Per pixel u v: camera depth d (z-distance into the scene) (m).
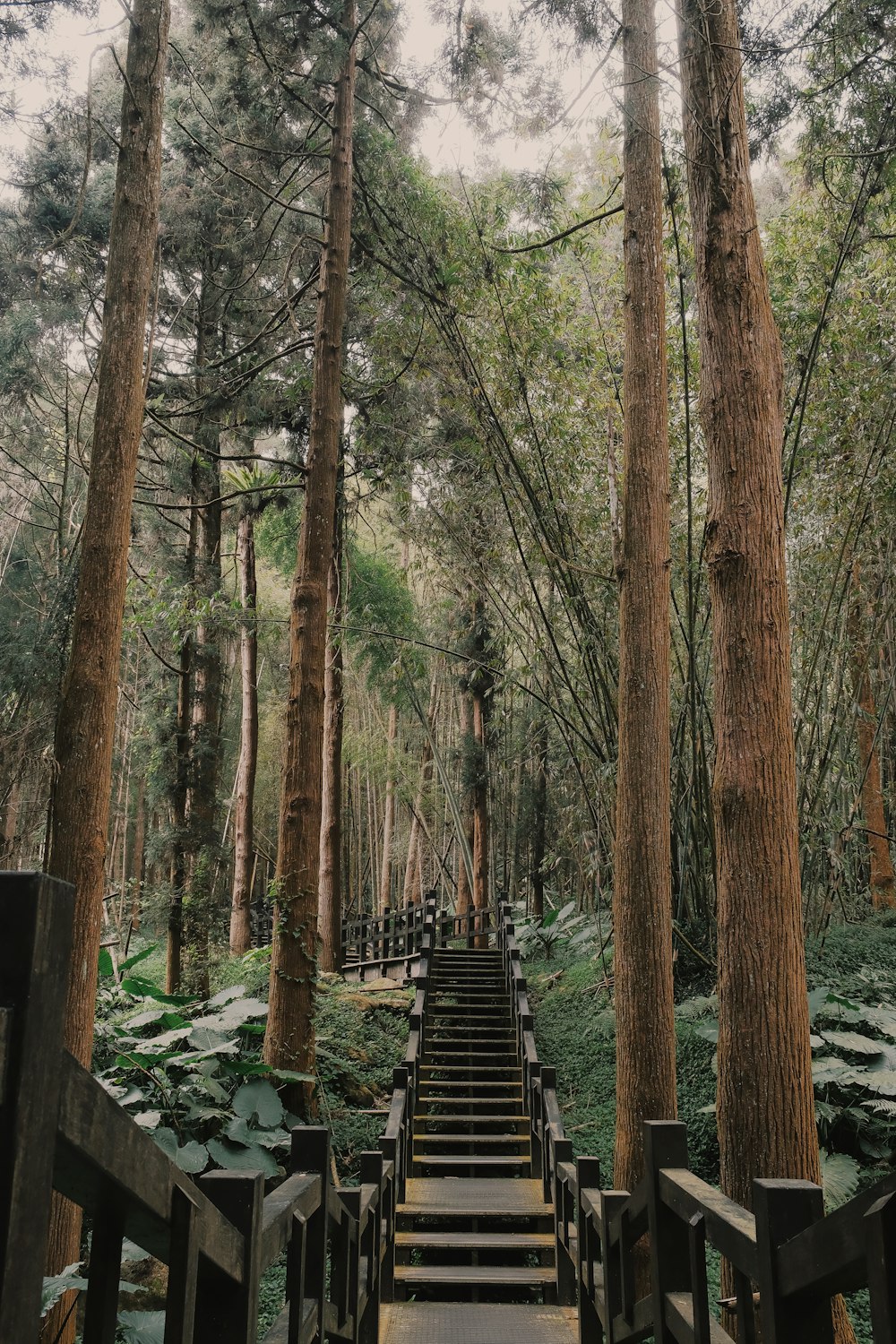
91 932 4.86
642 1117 5.17
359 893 22.39
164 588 11.33
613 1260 2.99
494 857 16.81
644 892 5.48
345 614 12.77
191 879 11.72
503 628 11.51
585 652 8.77
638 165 6.15
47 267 9.52
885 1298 1.10
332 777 14.07
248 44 9.01
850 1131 6.50
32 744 7.21
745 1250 1.64
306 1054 7.59
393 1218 5.27
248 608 12.39
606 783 8.88
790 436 8.62
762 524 4.03
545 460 8.99
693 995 8.88
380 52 10.20
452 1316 4.75
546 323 9.02
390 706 20.44
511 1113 8.26
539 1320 4.68
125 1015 8.55
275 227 10.79
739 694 3.92
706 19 4.40
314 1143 2.40
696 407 9.72
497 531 10.95
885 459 8.26
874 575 8.95
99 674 5.12
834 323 8.30
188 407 11.48
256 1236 1.51
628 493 5.93
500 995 10.77
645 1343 4.25
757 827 3.80
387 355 10.99
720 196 4.30
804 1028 3.69
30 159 9.21
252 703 16.39
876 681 11.40
